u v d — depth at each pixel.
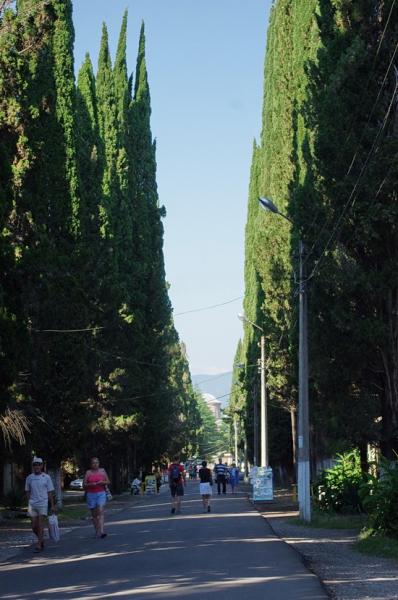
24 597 13.19
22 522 35.59
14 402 34.28
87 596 13.02
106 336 53.97
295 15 44.22
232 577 14.87
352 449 39.38
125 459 79.06
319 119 29.00
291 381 47.78
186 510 39.81
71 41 43.12
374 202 27.67
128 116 75.12
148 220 74.44
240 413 101.44
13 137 34.22
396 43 27.69
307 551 20.58
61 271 36.75
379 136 27.44
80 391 38.72
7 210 28.61
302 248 30.45
